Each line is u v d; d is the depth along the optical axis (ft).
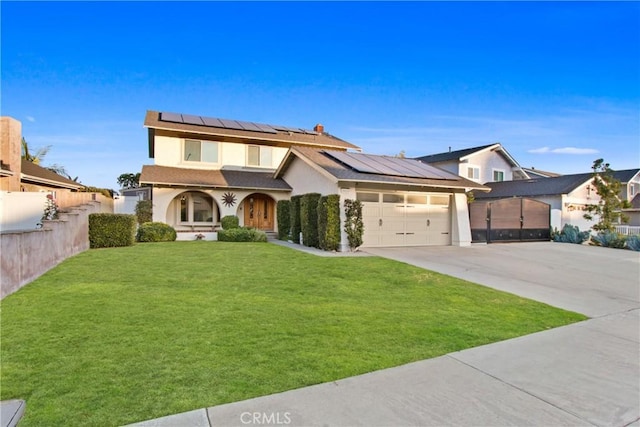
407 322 18.15
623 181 83.66
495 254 44.32
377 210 47.26
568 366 13.67
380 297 22.98
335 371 12.37
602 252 49.83
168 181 52.70
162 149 59.93
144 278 25.23
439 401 10.72
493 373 12.82
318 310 19.45
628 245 54.70
